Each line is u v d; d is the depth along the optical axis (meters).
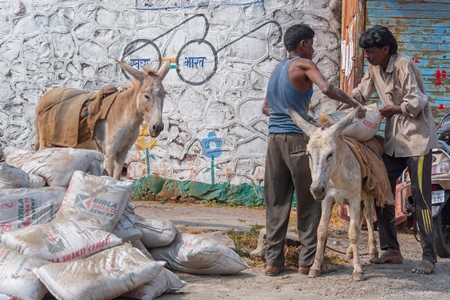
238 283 5.48
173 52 10.52
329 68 10.09
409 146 5.97
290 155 5.62
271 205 5.81
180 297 4.95
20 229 4.87
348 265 6.27
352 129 5.76
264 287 5.35
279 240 5.77
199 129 10.43
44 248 4.69
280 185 5.77
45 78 11.13
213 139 10.38
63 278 4.37
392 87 5.98
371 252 6.39
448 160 6.56
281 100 5.68
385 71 6.02
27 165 5.68
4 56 11.28
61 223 4.95
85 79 10.94
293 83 5.62
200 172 10.44
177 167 10.52
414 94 5.78
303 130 5.31
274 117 5.75
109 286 4.42
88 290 4.31
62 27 11.02
